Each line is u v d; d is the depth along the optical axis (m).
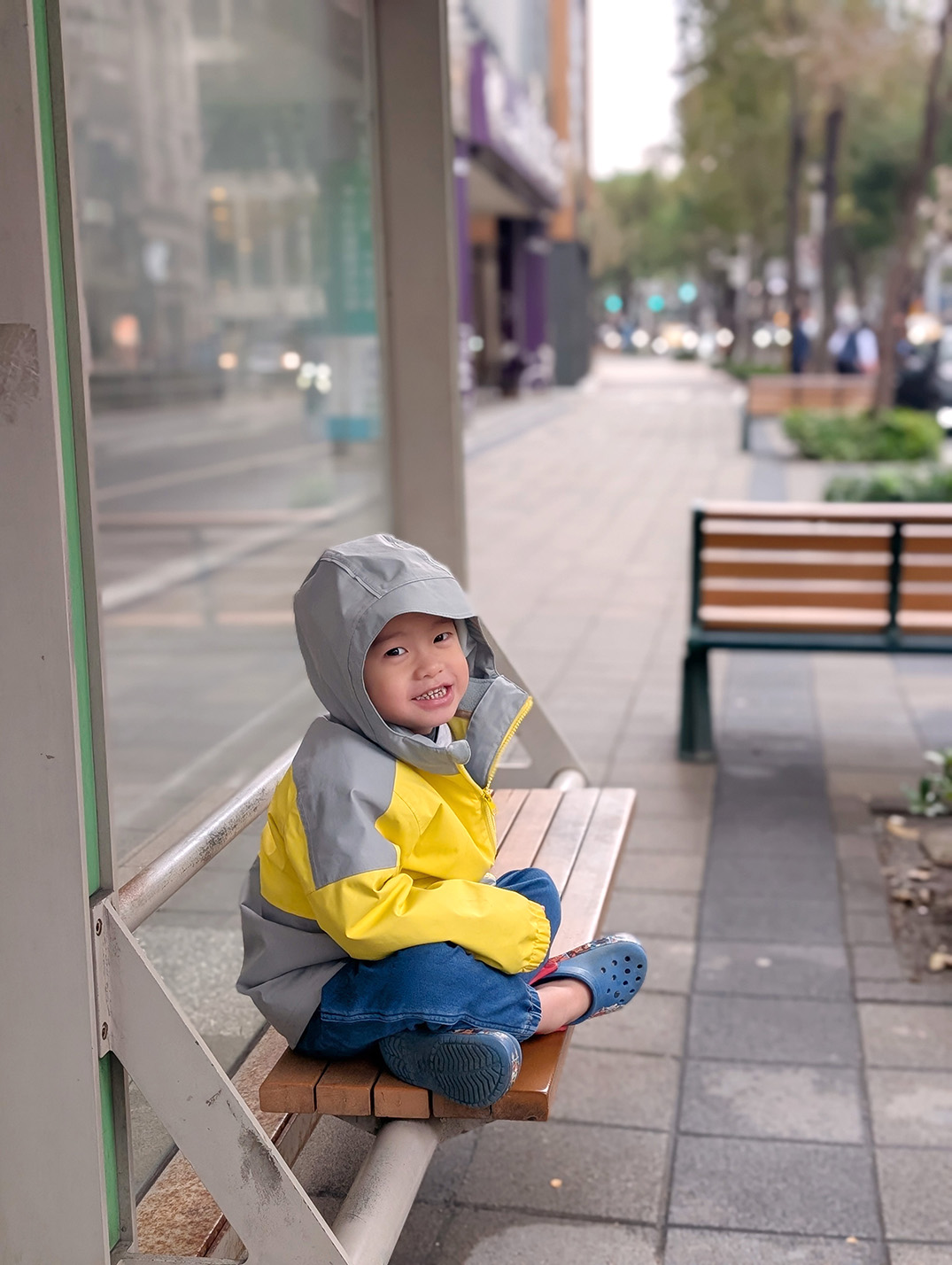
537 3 31.58
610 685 6.83
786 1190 2.74
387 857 1.96
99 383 13.92
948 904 4.09
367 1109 2.05
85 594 1.82
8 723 1.76
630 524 12.64
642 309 106.38
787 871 4.38
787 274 27.52
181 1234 2.10
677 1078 3.18
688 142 30.38
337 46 4.53
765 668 7.15
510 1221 2.66
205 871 3.95
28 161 1.64
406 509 4.18
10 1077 1.86
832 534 5.30
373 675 2.05
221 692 6.30
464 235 22.91
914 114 27.89
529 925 2.04
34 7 1.68
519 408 29.91
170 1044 1.87
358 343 4.70
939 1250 2.55
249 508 9.02
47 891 1.79
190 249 10.89
